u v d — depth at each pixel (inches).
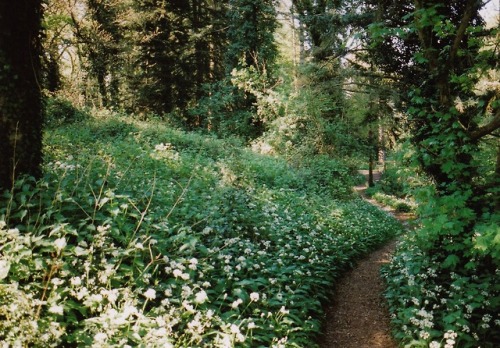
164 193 307.9
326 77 786.8
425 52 257.1
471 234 230.5
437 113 246.8
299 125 845.2
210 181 424.2
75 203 220.8
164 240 215.8
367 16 617.6
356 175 867.4
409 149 261.1
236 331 167.0
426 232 224.2
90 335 154.1
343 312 283.7
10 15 214.7
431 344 181.8
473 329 204.1
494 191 237.0
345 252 410.6
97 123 625.9
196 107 1093.1
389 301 282.7
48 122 556.1
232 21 1083.9
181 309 182.4
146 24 973.8
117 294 169.2
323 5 791.1
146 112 1002.7
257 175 581.3
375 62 634.2
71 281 163.3
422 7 244.7
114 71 972.6
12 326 136.6
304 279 274.1
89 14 845.2
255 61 1002.1
